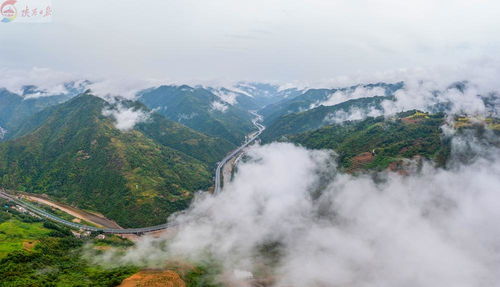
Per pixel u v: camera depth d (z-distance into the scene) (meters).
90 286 194.38
